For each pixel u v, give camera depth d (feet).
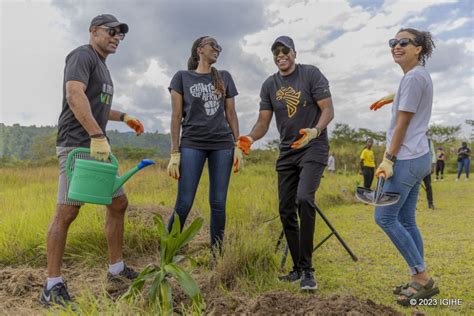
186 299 9.58
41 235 14.33
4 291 10.41
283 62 11.62
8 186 37.47
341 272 12.57
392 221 10.07
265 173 47.55
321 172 11.38
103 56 10.93
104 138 9.73
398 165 9.96
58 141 10.28
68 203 9.83
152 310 8.05
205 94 12.50
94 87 10.39
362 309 7.73
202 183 30.14
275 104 12.03
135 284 8.73
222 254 12.13
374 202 9.84
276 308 8.02
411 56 10.14
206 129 12.46
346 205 28.86
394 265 13.09
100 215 15.78
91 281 11.48
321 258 14.17
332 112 11.32
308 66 11.78
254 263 12.02
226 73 13.37
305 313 7.67
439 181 51.49
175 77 12.76
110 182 9.77
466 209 25.16
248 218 18.65
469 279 11.47
